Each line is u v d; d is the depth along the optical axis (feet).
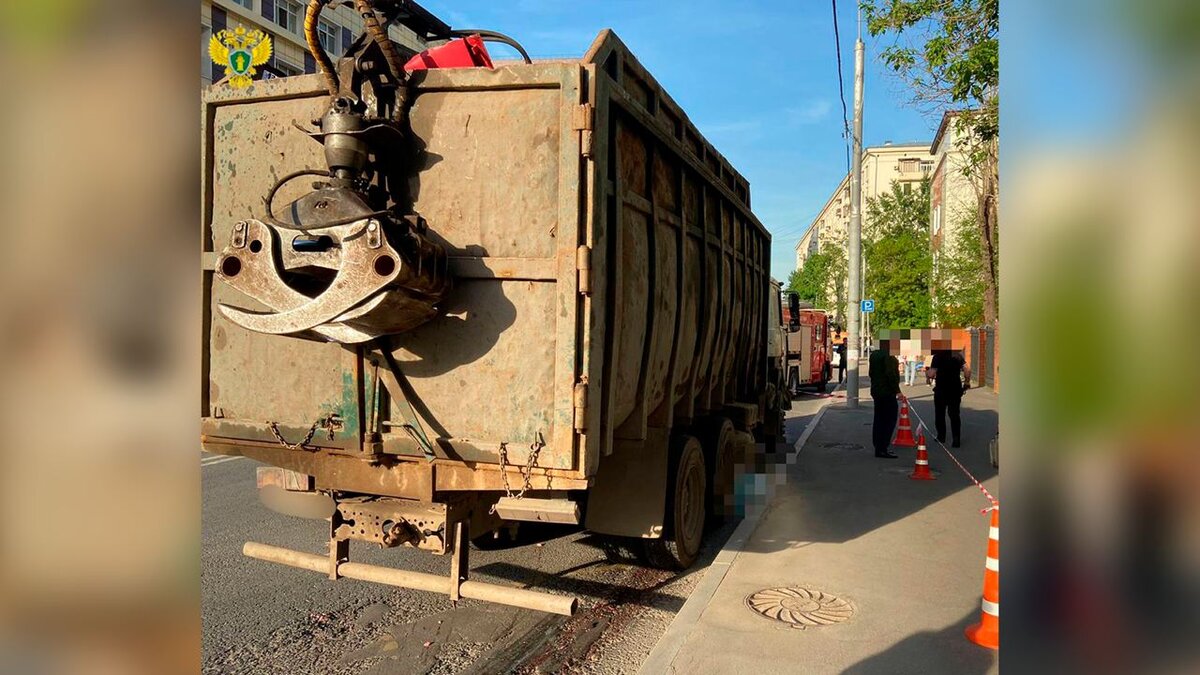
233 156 14.55
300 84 13.88
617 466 18.42
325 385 13.69
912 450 38.73
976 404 63.46
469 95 12.89
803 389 87.66
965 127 38.93
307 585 18.38
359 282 11.14
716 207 23.84
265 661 14.37
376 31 12.52
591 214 12.35
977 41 31.50
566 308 12.26
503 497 13.30
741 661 13.52
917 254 119.65
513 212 12.64
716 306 23.44
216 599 17.31
